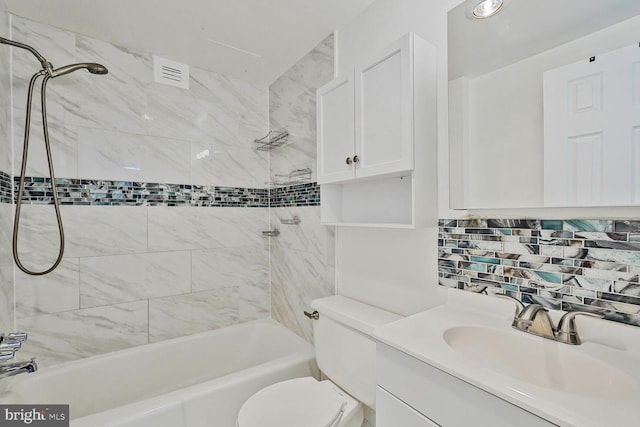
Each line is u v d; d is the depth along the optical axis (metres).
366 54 1.55
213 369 2.06
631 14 0.79
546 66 0.94
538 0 0.96
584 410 0.56
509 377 0.68
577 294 0.88
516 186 1.00
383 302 1.45
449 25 1.17
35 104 1.62
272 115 2.38
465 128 1.13
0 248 1.39
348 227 1.66
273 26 1.69
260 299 2.39
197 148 2.12
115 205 1.83
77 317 1.73
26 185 1.60
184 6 1.52
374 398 1.22
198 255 2.12
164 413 1.26
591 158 0.85
